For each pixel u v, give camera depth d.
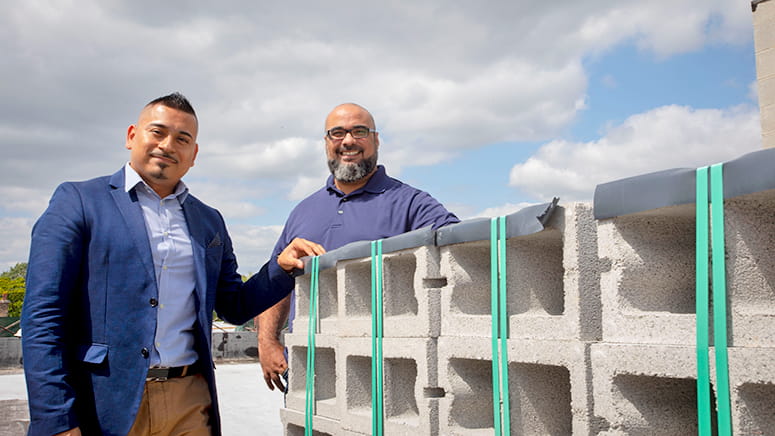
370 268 2.82
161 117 2.54
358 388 2.71
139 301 2.44
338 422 2.75
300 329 3.12
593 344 1.70
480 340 2.07
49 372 2.20
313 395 2.96
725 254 1.43
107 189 2.52
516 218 1.93
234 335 18.92
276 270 3.11
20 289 38.84
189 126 2.60
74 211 2.39
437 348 2.24
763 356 1.34
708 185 1.46
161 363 2.51
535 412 2.01
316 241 3.74
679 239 1.76
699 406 1.45
